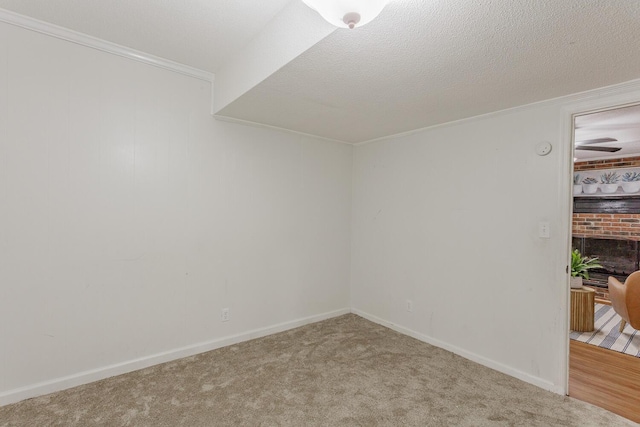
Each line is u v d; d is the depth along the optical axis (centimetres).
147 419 186
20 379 199
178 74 255
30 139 199
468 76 192
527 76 191
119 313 234
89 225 220
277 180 319
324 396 212
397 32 146
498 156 258
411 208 323
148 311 246
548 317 229
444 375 244
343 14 118
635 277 319
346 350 284
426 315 307
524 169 243
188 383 225
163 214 251
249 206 299
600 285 510
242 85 225
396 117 276
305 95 225
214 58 242
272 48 191
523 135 244
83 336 220
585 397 219
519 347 244
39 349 205
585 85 203
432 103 239
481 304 267
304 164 341
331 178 367
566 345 223
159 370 241
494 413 198
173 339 259
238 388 220
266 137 310
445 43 155
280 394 214
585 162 532
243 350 279
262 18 190
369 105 245
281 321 327
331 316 371
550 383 227
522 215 244
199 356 265
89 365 222
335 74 191
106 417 187
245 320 300
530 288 239
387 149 349
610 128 334
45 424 180
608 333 349
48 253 206
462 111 258
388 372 246
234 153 288
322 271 362
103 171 224
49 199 206
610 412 202
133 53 232
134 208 238
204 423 184
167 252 254
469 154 277
